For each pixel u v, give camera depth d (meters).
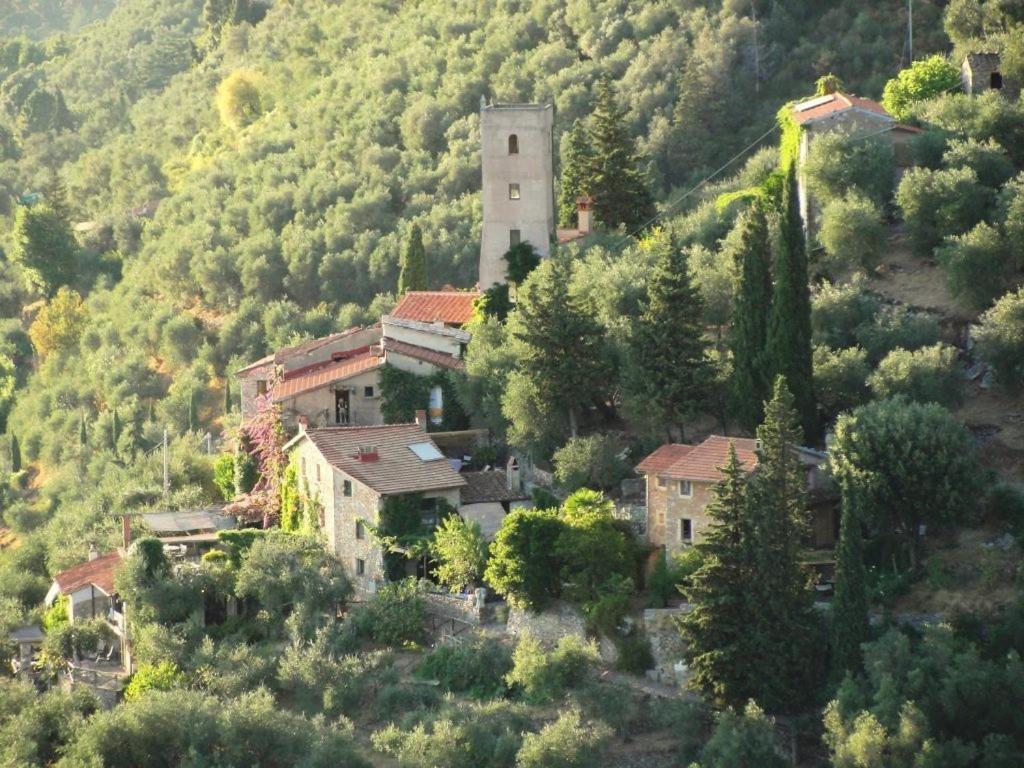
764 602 168.75
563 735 165.50
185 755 173.88
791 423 176.25
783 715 168.38
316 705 187.25
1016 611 167.88
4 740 179.50
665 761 169.88
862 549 175.62
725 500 171.88
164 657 198.88
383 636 196.50
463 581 198.12
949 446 181.50
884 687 156.25
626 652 181.38
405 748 169.62
